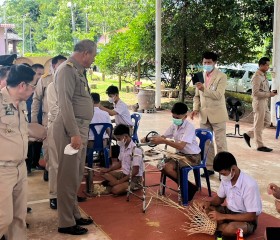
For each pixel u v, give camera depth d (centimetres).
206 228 371
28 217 420
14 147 289
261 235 378
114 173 502
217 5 1281
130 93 1755
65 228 379
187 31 1302
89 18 2516
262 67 731
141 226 397
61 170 370
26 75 284
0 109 283
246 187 359
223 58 1377
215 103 566
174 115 468
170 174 459
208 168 579
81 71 370
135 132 650
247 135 743
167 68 1580
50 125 440
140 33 1424
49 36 2750
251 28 1306
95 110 567
